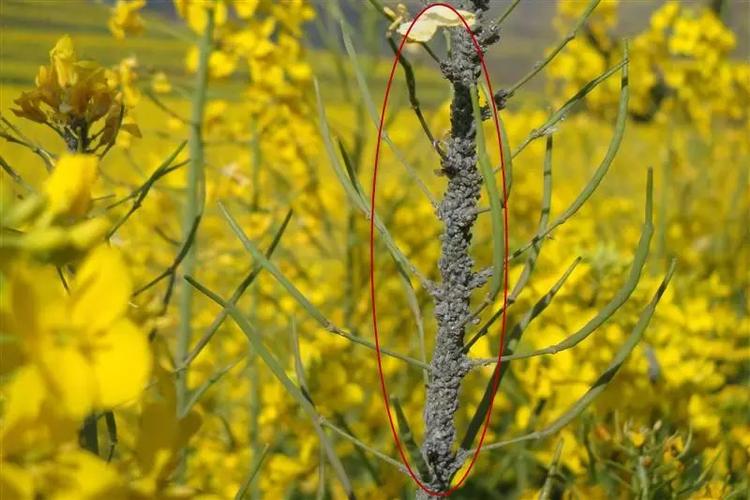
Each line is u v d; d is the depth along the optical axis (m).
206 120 1.09
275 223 1.21
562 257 0.98
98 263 0.45
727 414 0.96
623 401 0.84
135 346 0.45
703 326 0.90
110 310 0.45
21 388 0.43
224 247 1.19
